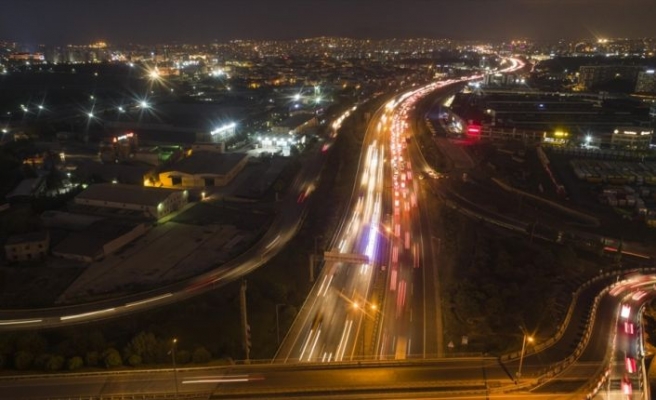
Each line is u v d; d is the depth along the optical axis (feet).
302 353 265.34
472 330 289.33
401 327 290.76
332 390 223.10
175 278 342.23
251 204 486.38
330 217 457.68
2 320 294.05
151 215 435.53
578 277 350.84
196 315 296.51
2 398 217.97
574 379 235.81
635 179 545.44
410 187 546.67
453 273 359.25
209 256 375.25
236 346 262.47
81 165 555.28
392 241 409.90
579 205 489.67
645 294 325.83
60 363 239.30
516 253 391.45
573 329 282.77
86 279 339.36
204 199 491.72
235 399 217.36
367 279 349.41
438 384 228.22
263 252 384.27
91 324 289.33
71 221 419.33
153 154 593.42
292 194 519.19
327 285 341.62
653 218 451.94
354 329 288.71
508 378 233.96
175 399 218.38
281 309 310.65
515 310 310.65
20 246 360.07
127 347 248.73
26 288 327.67
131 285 331.36
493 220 460.14
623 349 263.70
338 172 595.88
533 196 518.78
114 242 380.78
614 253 394.32
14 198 467.93
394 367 242.17
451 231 428.15
